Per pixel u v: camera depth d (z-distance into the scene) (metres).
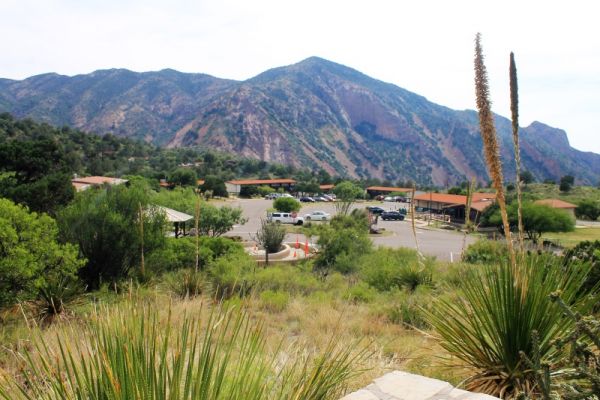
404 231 47.81
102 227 12.29
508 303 3.86
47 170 36.12
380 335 6.97
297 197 110.25
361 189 111.81
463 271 5.09
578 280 3.95
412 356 5.01
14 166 34.31
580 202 68.12
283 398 2.60
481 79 3.48
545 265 4.20
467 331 4.22
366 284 13.20
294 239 40.00
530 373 3.62
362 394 3.43
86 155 113.88
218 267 13.98
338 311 9.11
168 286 10.60
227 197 93.19
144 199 14.56
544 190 96.81
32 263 8.55
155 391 1.92
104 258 12.27
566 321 3.68
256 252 27.59
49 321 7.36
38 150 35.97
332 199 102.19
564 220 38.81
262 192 104.56
